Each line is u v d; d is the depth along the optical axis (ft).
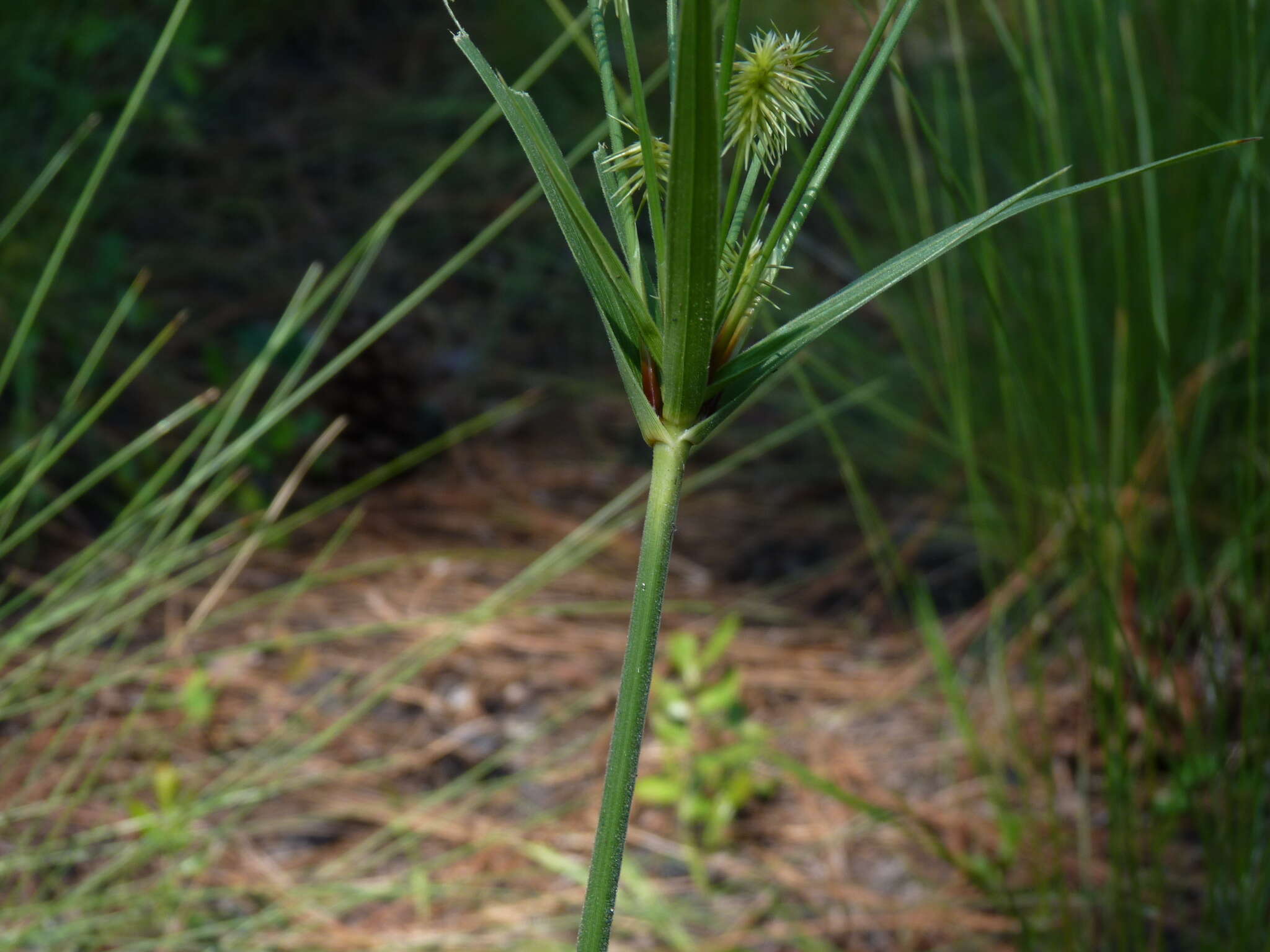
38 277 5.40
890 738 3.95
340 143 7.44
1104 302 3.98
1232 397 3.81
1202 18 3.72
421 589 4.57
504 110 1.38
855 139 6.10
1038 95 3.04
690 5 1.25
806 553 4.91
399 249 6.75
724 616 4.53
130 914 2.96
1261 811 2.81
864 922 3.29
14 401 4.93
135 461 4.85
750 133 1.37
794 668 4.28
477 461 5.41
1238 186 3.13
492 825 3.58
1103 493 3.01
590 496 5.27
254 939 3.04
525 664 4.22
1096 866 3.37
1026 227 4.15
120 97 6.57
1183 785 2.78
